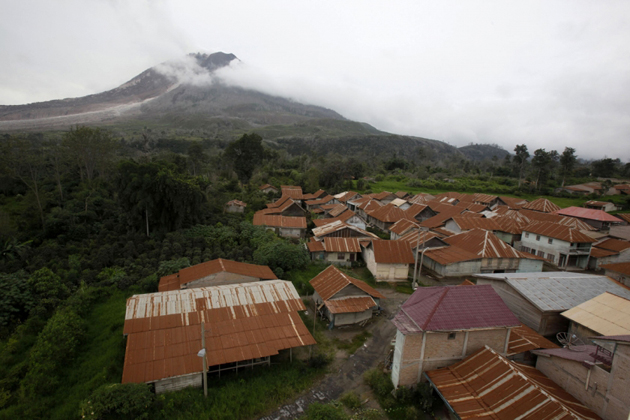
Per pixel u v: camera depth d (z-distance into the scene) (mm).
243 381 18281
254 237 41375
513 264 37125
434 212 60125
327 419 14477
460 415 14039
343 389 18609
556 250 41969
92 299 25891
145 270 30344
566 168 101812
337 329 24781
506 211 61031
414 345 17406
